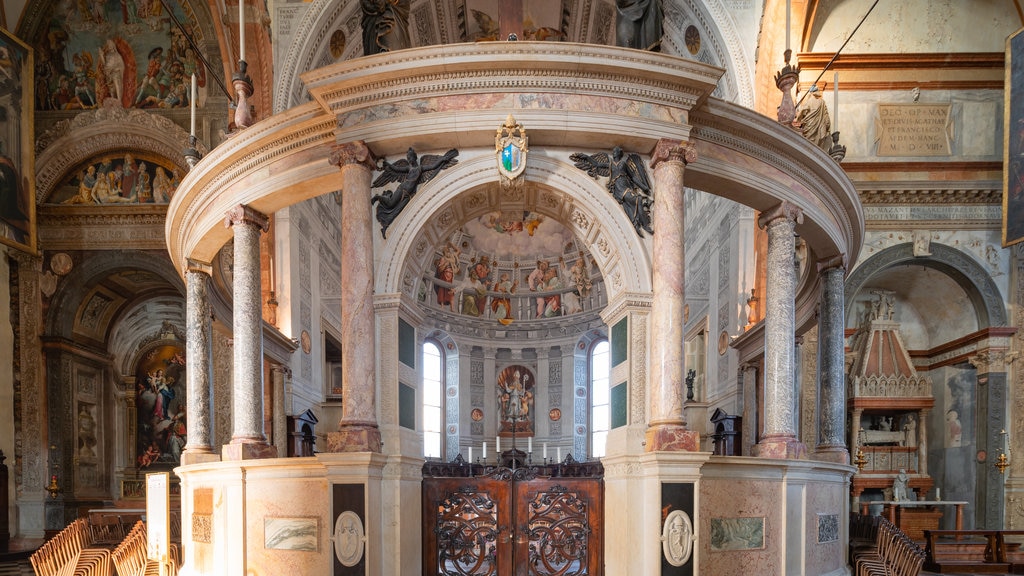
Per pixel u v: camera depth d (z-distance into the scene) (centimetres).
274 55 1967
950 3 2061
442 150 1026
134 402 2742
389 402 988
